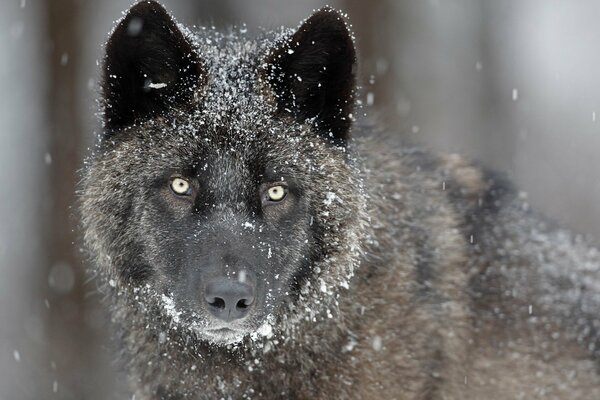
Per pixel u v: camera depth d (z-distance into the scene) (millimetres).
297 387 11875
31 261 26656
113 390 21578
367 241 11867
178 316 11102
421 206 13062
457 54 38719
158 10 11344
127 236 11445
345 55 11695
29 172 32062
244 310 10711
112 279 11695
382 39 27625
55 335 22766
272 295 11125
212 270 10641
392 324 12117
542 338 13883
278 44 11617
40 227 24391
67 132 24328
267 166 11219
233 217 10992
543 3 55500
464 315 13125
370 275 12000
